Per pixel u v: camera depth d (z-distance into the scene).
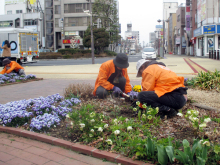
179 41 60.31
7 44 16.50
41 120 4.18
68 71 14.97
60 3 53.19
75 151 3.33
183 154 2.64
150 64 4.29
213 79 6.72
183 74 11.73
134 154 2.98
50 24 55.44
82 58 40.28
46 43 55.66
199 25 37.34
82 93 5.99
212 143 2.99
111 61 5.38
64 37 53.16
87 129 3.65
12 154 3.31
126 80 5.70
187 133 3.54
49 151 3.37
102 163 2.97
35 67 19.44
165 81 4.02
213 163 2.62
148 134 3.48
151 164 2.77
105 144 3.33
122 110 4.76
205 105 4.89
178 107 4.14
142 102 4.25
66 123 4.33
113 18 46.22
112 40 46.56
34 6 62.31
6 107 4.72
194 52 42.38
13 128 4.14
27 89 8.20
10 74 10.09
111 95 5.54
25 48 21.27
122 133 3.42
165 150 2.73
